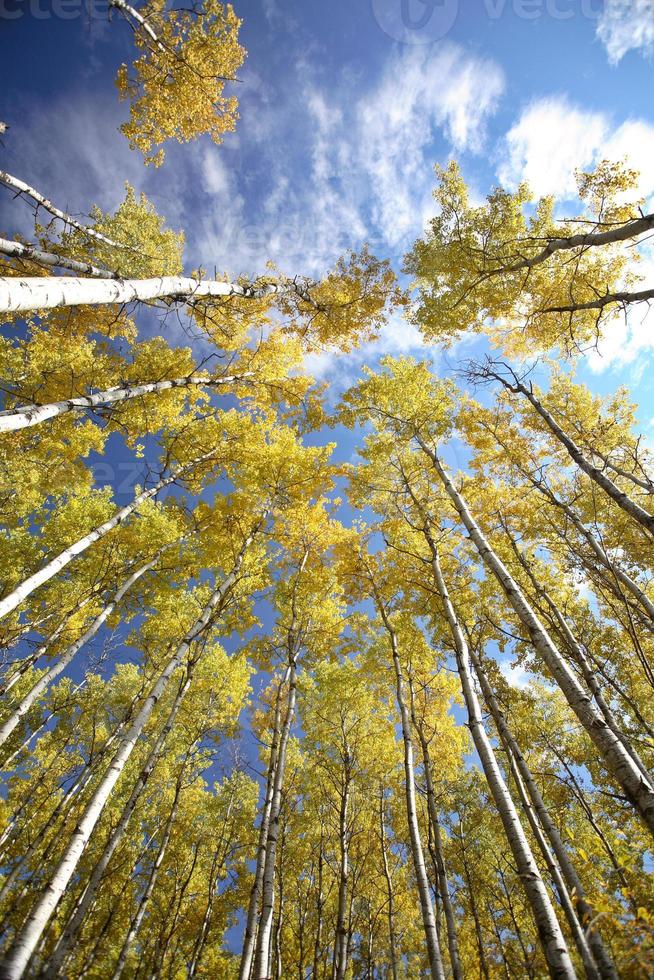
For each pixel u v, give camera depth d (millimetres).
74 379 8562
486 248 7023
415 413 9070
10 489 9859
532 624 4504
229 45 6738
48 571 6051
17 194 6223
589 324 7516
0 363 8859
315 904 10578
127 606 10266
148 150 7684
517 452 9383
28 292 3305
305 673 11094
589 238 5039
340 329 9062
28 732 10914
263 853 6484
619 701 8305
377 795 10766
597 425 8969
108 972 9930
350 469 9703
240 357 10070
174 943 10875
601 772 8398
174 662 5875
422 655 9438
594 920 2648
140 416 9094
